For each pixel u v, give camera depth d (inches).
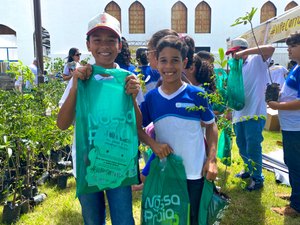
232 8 969.5
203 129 106.9
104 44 87.2
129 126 83.0
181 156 92.0
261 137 161.6
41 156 188.9
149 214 91.9
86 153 78.9
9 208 136.6
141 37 954.7
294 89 130.3
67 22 949.8
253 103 157.0
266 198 157.8
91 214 90.7
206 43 979.9
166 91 93.4
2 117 138.6
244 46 161.3
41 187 176.2
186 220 90.2
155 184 92.0
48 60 376.2
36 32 275.4
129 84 82.0
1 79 301.0
